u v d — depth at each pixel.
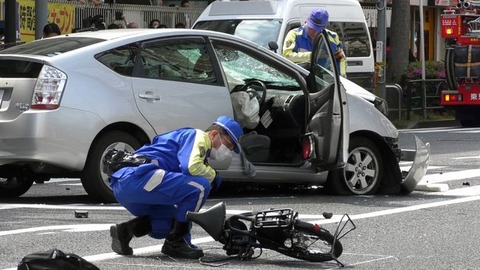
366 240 20.70
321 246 18.41
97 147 24.78
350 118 27.08
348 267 18.06
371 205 25.38
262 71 26.95
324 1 41.22
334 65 25.59
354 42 42.69
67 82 24.38
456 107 55.47
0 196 26.98
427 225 22.47
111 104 24.75
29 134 24.20
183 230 18.50
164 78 25.62
